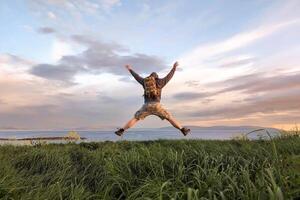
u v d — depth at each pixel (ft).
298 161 8.04
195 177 8.09
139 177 9.29
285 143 11.10
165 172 9.39
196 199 6.79
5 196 7.10
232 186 7.29
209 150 11.31
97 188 8.88
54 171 9.59
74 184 8.96
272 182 6.52
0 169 8.50
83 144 15.34
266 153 9.61
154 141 15.65
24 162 10.65
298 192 6.81
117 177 8.99
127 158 10.53
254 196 6.77
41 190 7.80
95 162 11.08
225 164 9.37
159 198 7.16
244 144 11.99
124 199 8.52
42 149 12.23
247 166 8.32
